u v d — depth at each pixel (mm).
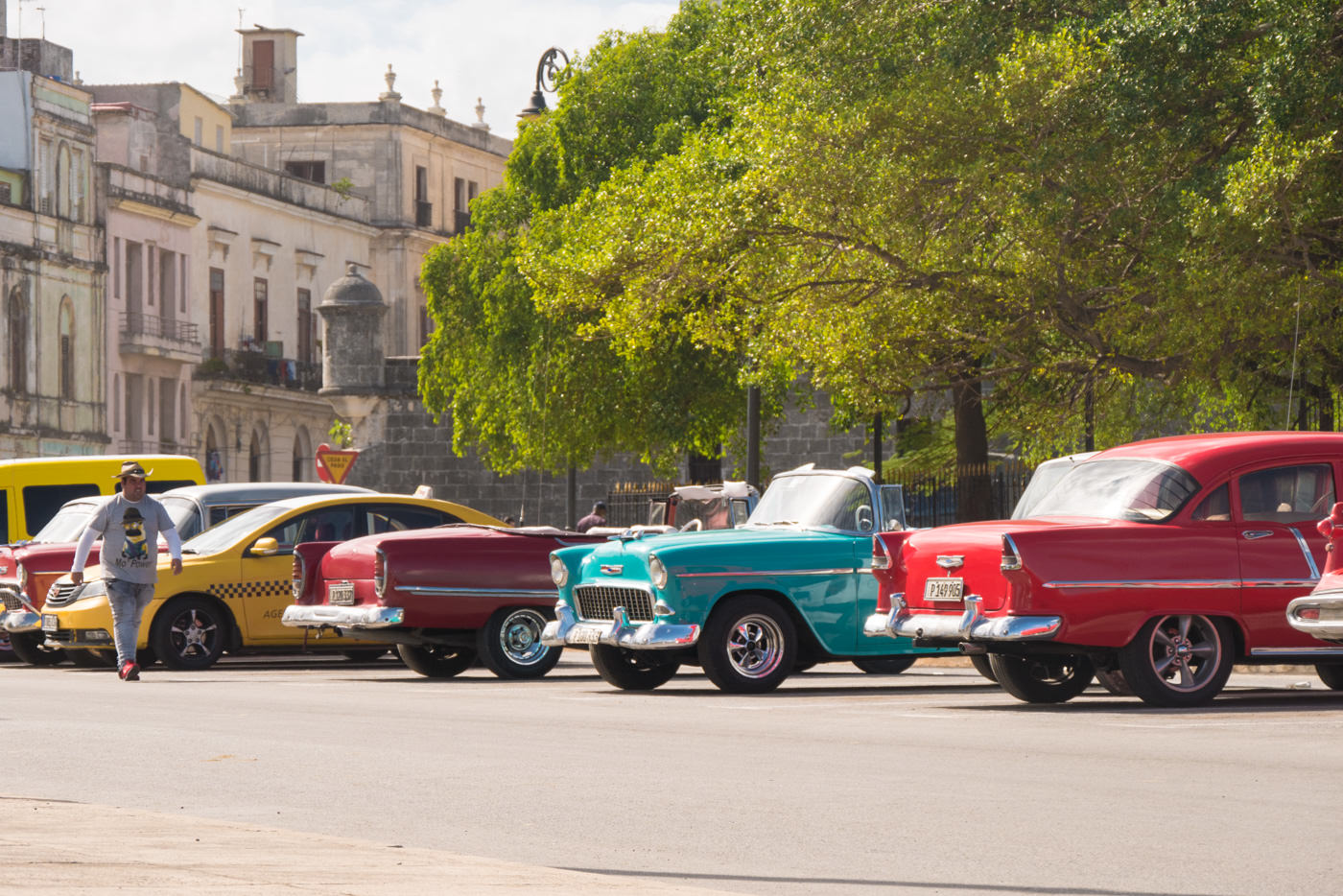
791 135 26609
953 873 7215
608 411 43531
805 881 7047
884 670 20453
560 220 43156
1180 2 24047
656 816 8727
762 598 16969
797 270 27719
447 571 18875
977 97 25672
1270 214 22781
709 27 43531
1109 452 15414
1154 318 24594
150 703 15477
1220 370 25703
